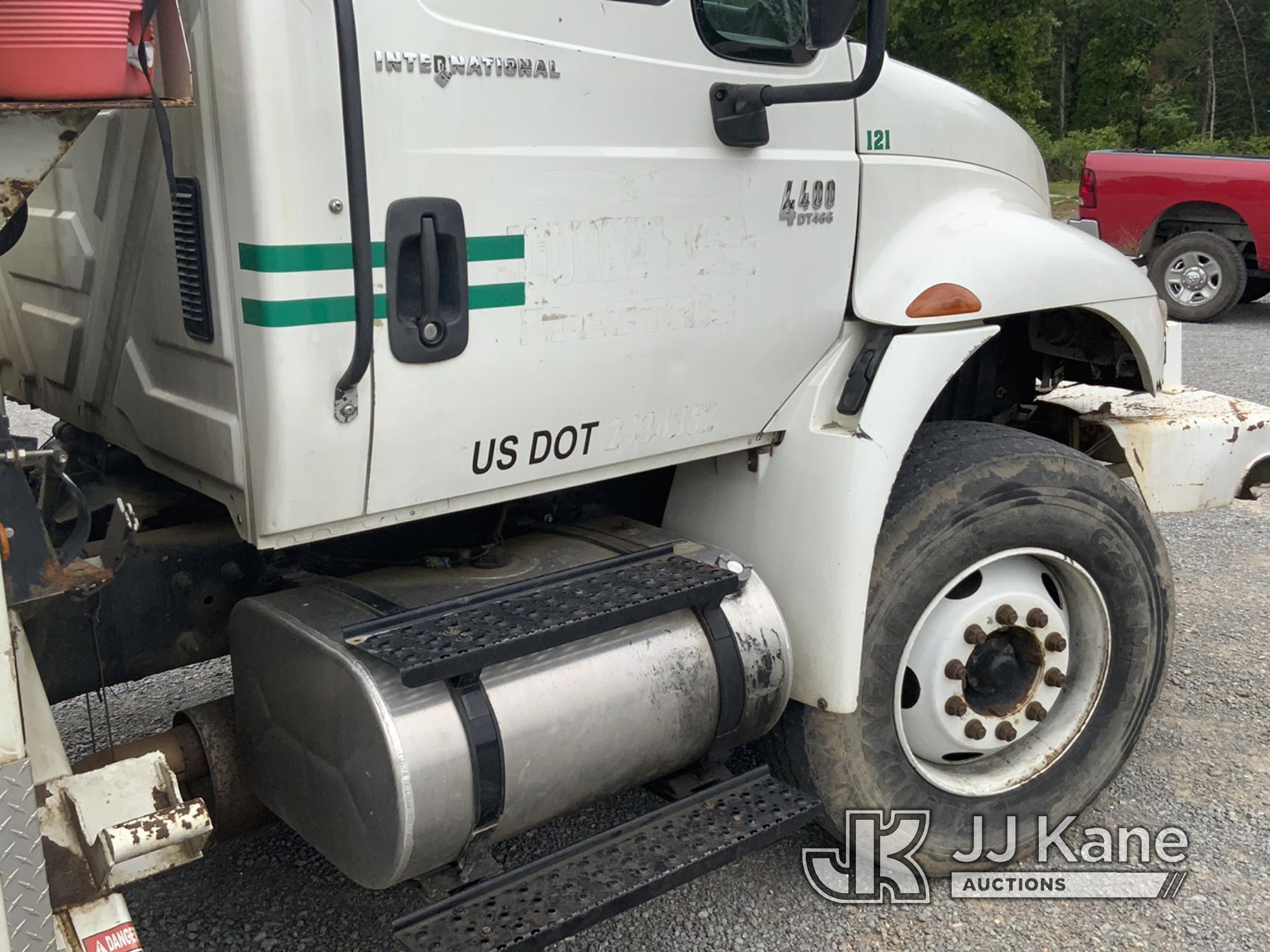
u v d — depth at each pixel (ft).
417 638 6.74
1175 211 35.88
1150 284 10.62
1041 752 9.93
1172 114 130.62
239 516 6.91
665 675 7.79
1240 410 12.35
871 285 8.93
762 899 9.52
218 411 6.80
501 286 6.89
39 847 5.14
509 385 7.11
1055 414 12.29
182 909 9.25
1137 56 130.41
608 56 7.09
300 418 6.31
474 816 6.80
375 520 6.97
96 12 4.93
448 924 6.80
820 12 6.87
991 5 87.30
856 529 8.40
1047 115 140.46
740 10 7.71
